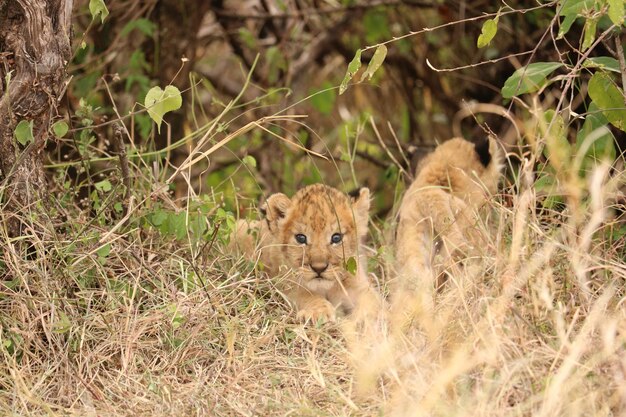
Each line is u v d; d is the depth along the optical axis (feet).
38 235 34.17
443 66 61.00
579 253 30.01
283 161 57.52
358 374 29.32
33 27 32.83
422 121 64.59
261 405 28.37
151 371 31.19
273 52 59.11
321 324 35.01
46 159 44.83
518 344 28.07
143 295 35.01
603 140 35.86
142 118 48.73
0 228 32.86
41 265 32.94
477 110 54.70
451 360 27.78
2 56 33.12
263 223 41.11
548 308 28.50
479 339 28.35
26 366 30.63
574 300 30.71
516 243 30.12
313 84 67.05
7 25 33.06
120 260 35.12
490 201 34.45
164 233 36.58
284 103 57.57
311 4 63.67
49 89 33.58
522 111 53.01
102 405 29.30
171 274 36.09
